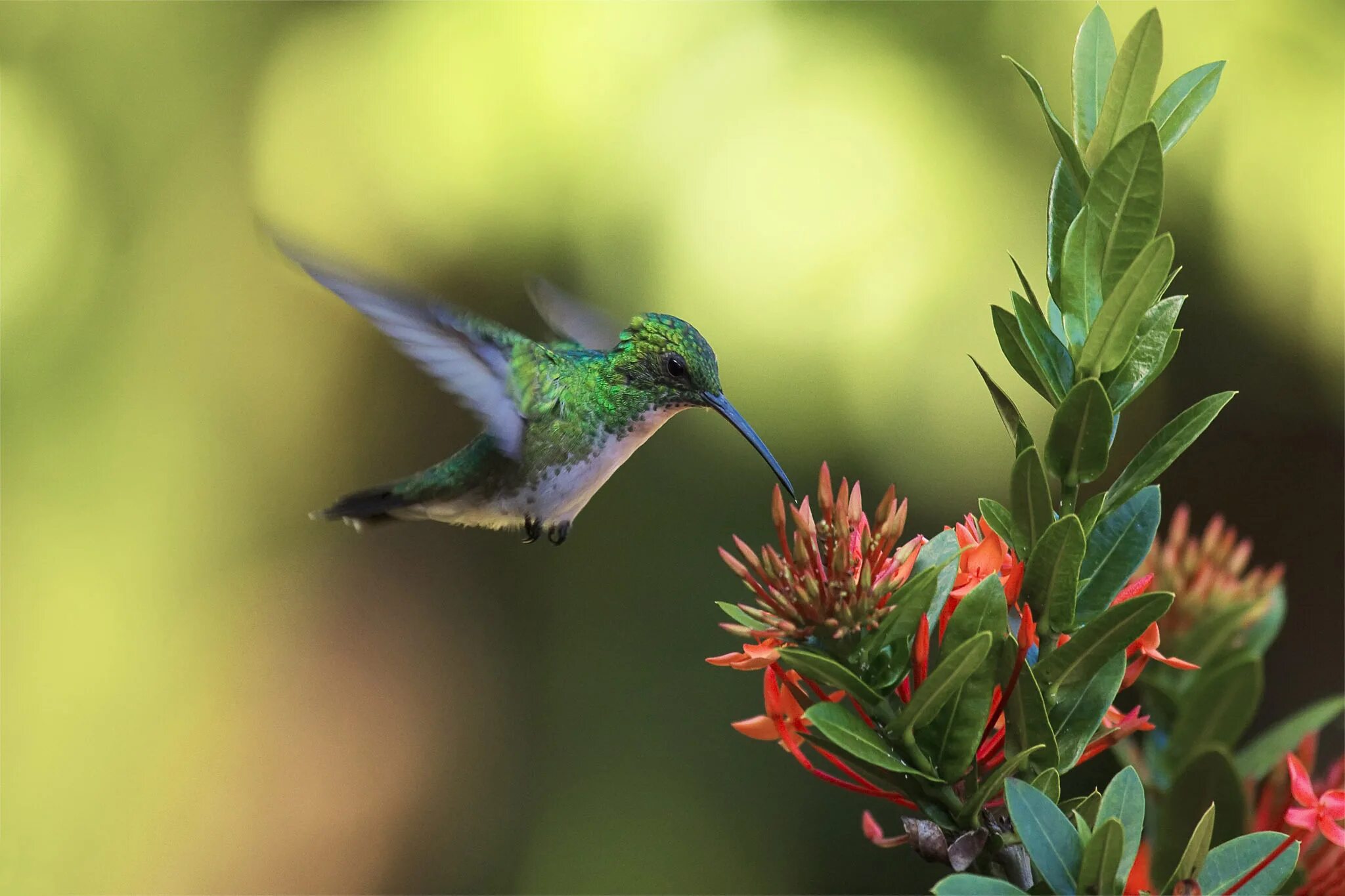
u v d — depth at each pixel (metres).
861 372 10.52
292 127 11.88
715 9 11.09
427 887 12.63
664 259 10.67
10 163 12.27
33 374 12.46
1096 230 3.03
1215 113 10.24
